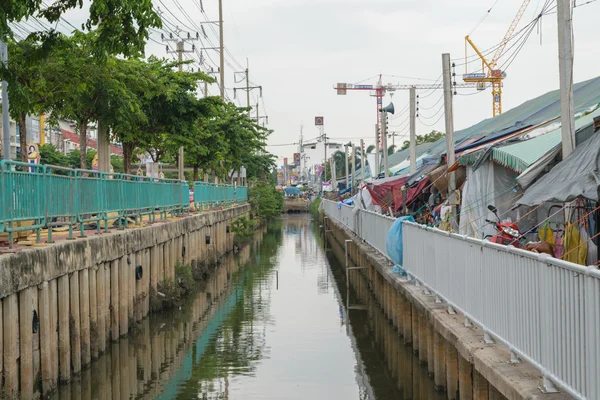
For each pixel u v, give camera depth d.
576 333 5.82
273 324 19.97
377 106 86.06
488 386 8.73
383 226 20.12
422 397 12.90
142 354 16.42
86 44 17.34
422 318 13.71
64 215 13.00
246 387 13.74
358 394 13.30
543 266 6.61
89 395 13.23
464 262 9.95
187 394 13.27
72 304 12.80
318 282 28.91
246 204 54.72
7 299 9.78
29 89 16.12
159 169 33.97
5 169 10.14
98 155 21.28
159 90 24.95
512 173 16.47
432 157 27.61
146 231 19.11
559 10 12.12
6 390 9.73
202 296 24.77
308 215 96.31
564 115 12.08
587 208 11.88
